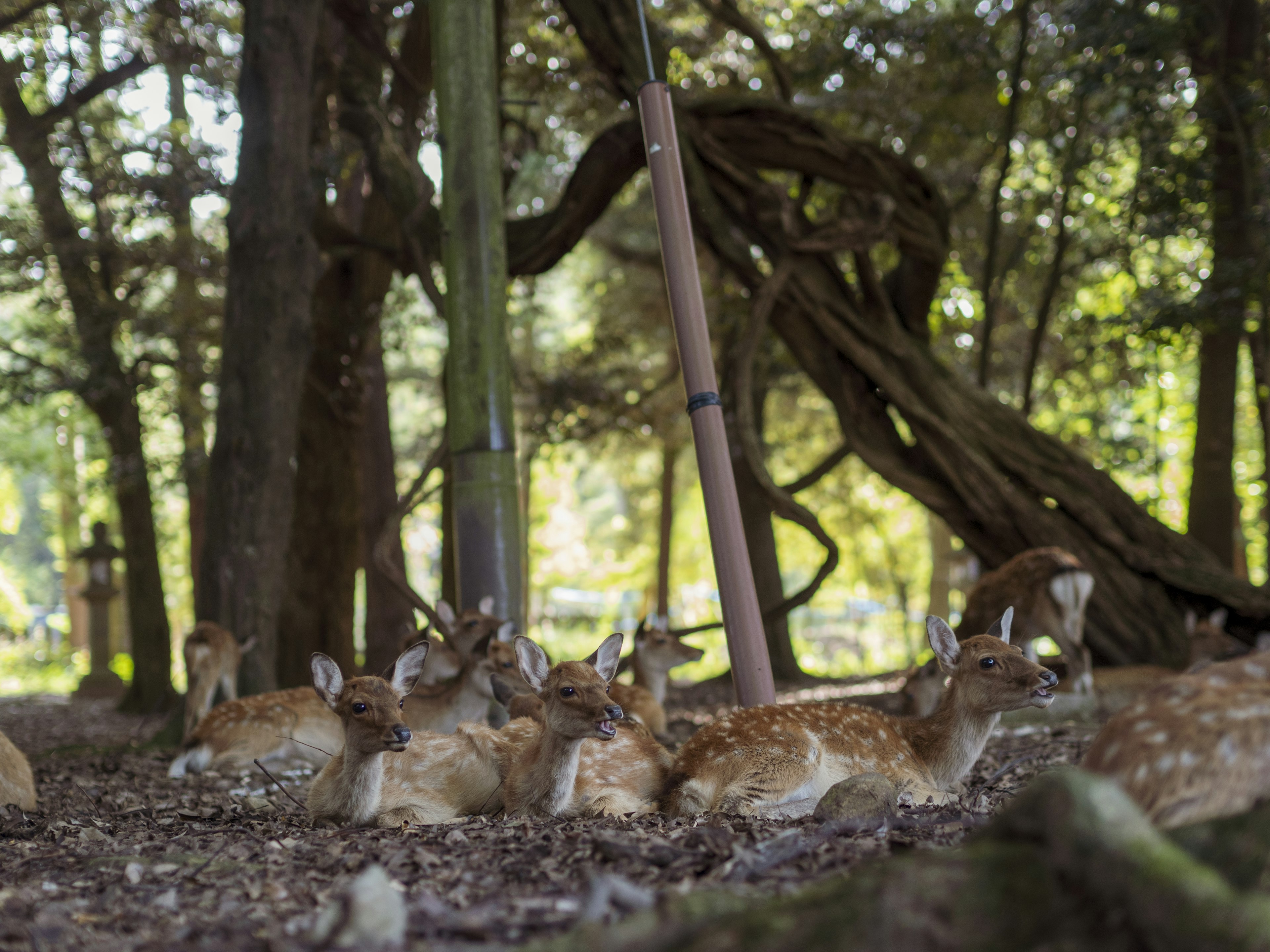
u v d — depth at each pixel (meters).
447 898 3.34
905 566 31.20
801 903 2.59
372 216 15.77
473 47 9.71
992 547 12.04
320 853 4.16
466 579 9.46
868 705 12.52
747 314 15.12
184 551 31.92
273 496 10.66
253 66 10.80
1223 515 13.55
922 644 30.05
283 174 10.76
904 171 12.15
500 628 8.92
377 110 12.72
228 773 7.90
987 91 15.74
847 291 12.20
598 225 22.56
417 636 9.92
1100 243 16.72
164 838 4.78
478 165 9.66
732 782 4.93
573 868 3.63
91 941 3.10
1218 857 2.54
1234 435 13.66
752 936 2.51
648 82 7.53
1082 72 12.84
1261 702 2.79
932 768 5.48
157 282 18.27
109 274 16.81
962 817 4.27
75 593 25.55
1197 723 2.79
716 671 28.11
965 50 15.01
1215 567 11.48
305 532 15.49
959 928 2.43
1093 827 2.41
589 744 5.38
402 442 30.80
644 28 7.63
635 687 9.47
